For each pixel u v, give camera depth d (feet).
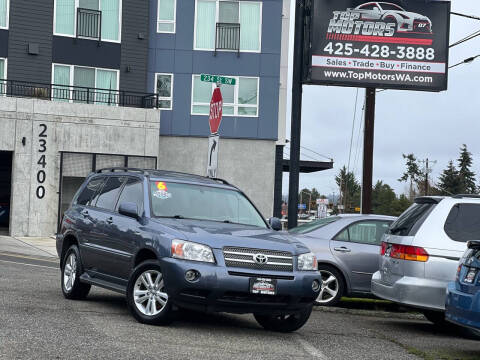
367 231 41.04
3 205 106.52
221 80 45.50
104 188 35.68
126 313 31.86
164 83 103.96
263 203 104.37
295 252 29.04
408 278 31.94
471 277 26.43
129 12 102.32
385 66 81.46
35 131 92.12
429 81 81.92
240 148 104.32
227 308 27.78
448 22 82.38
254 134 104.22
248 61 104.01
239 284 27.55
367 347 28.12
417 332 34.27
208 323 31.22
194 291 27.50
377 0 81.15
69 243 37.04
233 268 27.71
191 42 103.71
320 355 25.49
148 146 97.04
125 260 30.86
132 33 102.47
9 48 96.68
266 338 28.50
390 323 37.09
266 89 104.27
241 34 104.01
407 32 81.87
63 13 99.35
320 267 40.22
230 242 28.19
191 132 103.81
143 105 101.76
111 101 101.35
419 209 33.50
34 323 27.43
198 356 23.56
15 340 23.94
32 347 23.00
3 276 44.75
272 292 27.94
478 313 25.38
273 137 104.27
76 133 93.97
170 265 27.73
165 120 103.65
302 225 43.45
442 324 36.37
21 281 42.50
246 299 27.86
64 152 93.45
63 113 93.40
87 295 37.40
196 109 104.01
